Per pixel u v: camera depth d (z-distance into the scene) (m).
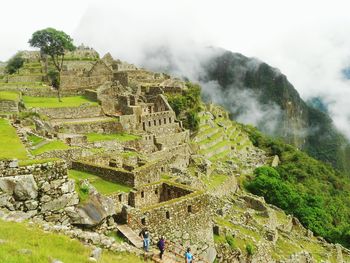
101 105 88.31
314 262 66.31
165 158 77.19
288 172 148.00
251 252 48.91
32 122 59.94
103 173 42.53
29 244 20.62
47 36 112.25
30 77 110.69
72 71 111.69
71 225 26.31
